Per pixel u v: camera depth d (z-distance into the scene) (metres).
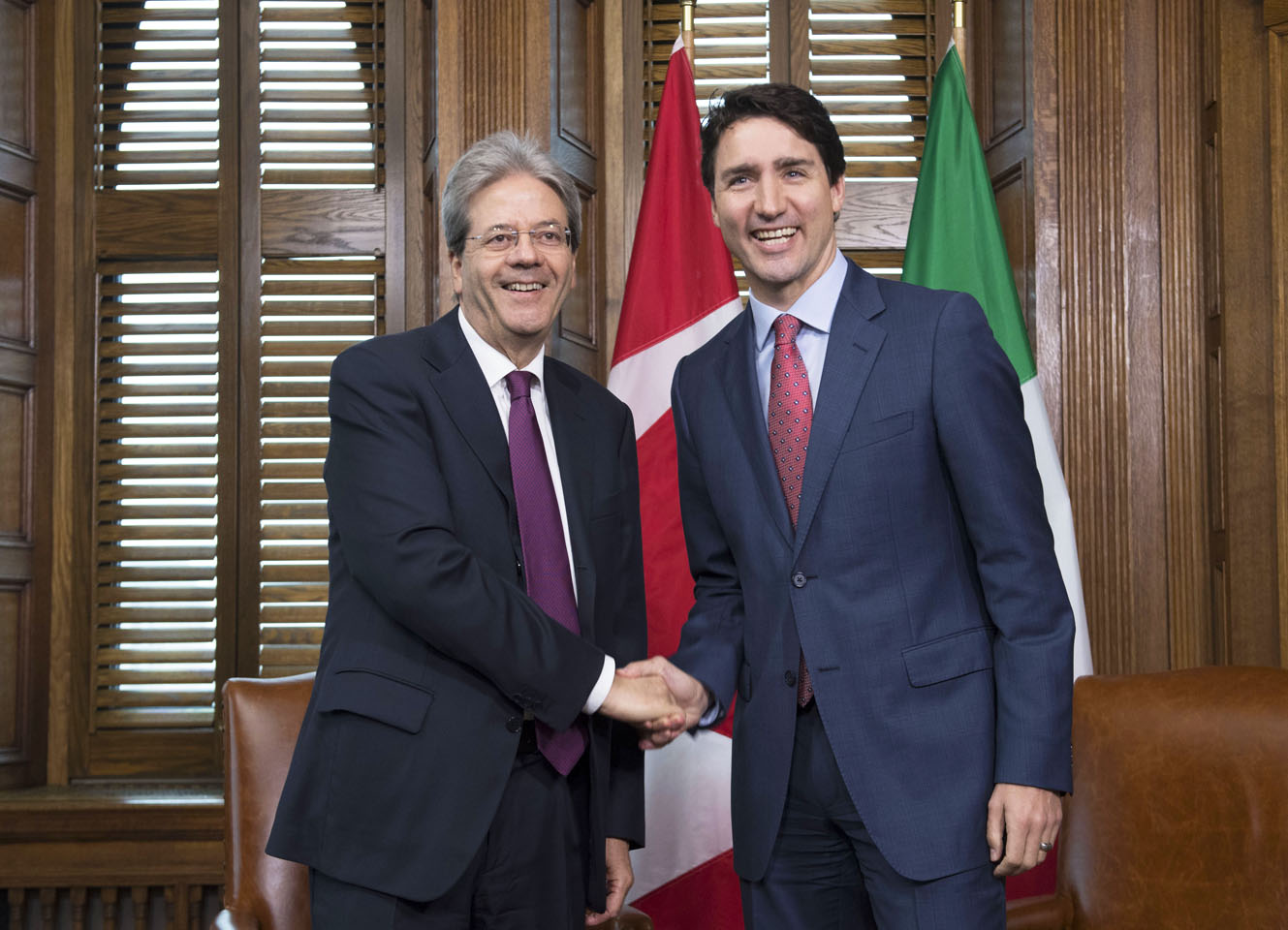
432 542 1.42
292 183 3.13
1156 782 1.85
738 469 1.59
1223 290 2.63
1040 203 2.75
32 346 3.03
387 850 1.40
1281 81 2.59
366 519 1.45
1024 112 2.82
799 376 1.58
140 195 3.12
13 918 2.80
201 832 2.78
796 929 1.54
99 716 3.02
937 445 1.50
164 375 3.10
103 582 3.04
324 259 3.14
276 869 1.88
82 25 3.13
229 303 3.11
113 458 3.07
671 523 2.53
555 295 1.58
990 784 1.43
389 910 1.39
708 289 2.61
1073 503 2.71
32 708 2.97
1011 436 1.47
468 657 1.41
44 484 3.04
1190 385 2.70
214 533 3.06
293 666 2.99
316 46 3.18
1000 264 2.57
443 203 1.62
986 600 1.47
